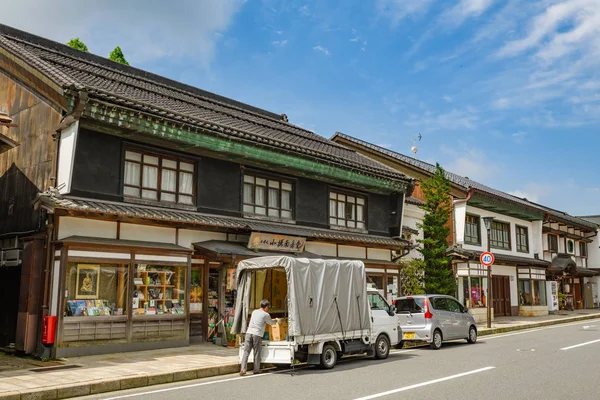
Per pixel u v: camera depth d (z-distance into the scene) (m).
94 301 12.35
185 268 14.20
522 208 30.94
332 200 20.30
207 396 8.53
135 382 9.55
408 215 24.31
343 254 19.88
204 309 15.29
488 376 10.33
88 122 12.72
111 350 12.45
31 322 12.17
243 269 12.14
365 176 19.97
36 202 12.12
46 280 12.04
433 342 15.69
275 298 16.25
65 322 11.74
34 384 8.87
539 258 33.75
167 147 14.70
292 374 10.82
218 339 14.55
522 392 8.72
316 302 11.59
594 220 49.59
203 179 15.62
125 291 12.91
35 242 12.50
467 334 17.30
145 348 13.10
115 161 13.55
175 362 11.38
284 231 16.41
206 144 14.57
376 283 20.95
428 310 15.96
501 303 29.77
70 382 9.04
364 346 12.84
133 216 12.74
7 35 16.75
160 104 15.60
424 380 9.90
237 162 16.64
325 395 8.49
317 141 22.25
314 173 18.30
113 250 12.68
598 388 9.08
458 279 25.88
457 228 27.00
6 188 14.66
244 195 16.95
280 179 18.17
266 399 8.21
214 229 15.36
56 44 18.16
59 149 12.87
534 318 28.72
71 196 12.48
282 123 23.17
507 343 17.16
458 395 8.47
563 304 37.78
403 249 22.09
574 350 14.74
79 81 13.16
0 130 15.15
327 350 11.67
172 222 13.97
